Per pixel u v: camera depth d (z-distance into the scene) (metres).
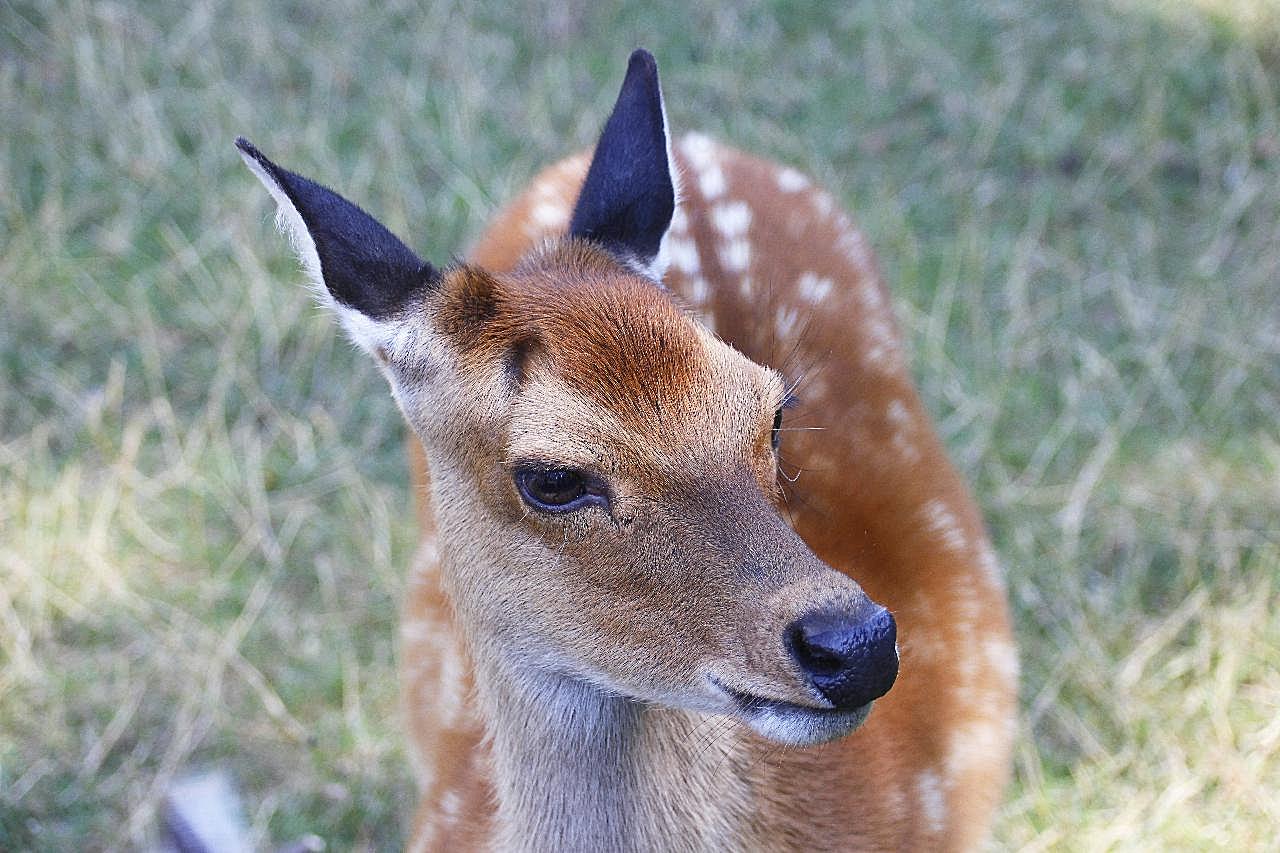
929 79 14.26
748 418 5.38
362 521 10.71
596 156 6.52
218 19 14.80
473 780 6.68
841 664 4.92
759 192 8.53
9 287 12.24
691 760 5.97
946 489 7.80
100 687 9.59
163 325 12.12
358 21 14.92
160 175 13.20
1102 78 14.26
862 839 6.50
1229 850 8.50
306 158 13.28
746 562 5.18
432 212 12.87
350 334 5.89
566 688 5.90
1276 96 13.93
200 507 10.77
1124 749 9.08
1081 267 12.64
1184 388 11.50
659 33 14.94
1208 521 10.48
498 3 15.14
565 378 5.35
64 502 10.58
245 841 8.44
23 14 14.64
